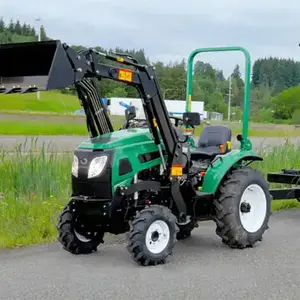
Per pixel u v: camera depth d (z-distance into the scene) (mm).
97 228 6957
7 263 6641
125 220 6805
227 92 64375
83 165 6703
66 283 5891
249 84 7844
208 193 7285
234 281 5984
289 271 6371
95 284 5863
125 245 7609
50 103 56656
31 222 8148
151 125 6844
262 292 5629
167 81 44500
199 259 6910
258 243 7777
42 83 5949
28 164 10695
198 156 7867
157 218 6543
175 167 6996
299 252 7270
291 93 58844
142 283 5906
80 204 6730
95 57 6285
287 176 9820
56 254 7090
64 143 22141
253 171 7734
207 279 6059
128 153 6715
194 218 7484
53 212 8656
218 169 7434
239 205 7422
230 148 7984
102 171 6559
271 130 37875
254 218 7688
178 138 7090
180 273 6281
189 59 8320
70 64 6078
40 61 6105
